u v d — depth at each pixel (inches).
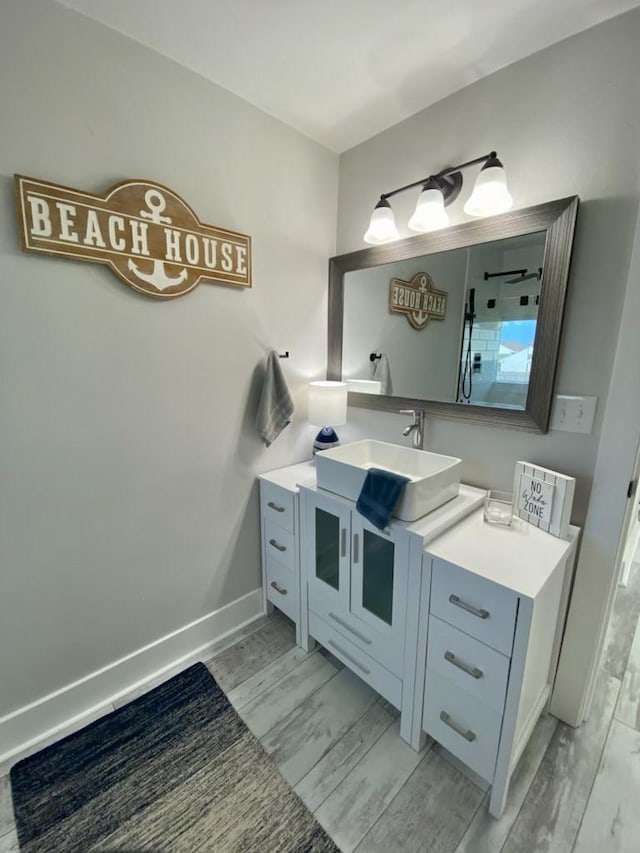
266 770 48.8
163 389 57.5
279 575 71.4
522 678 39.4
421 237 63.0
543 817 43.6
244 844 41.7
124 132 48.7
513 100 51.7
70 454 50.4
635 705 58.1
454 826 43.0
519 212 51.7
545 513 49.5
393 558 49.8
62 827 43.1
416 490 48.0
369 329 73.2
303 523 63.4
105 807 44.9
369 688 61.1
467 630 43.0
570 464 51.9
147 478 58.0
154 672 63.1
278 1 42.6
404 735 52.4
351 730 54.1
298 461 79.1
